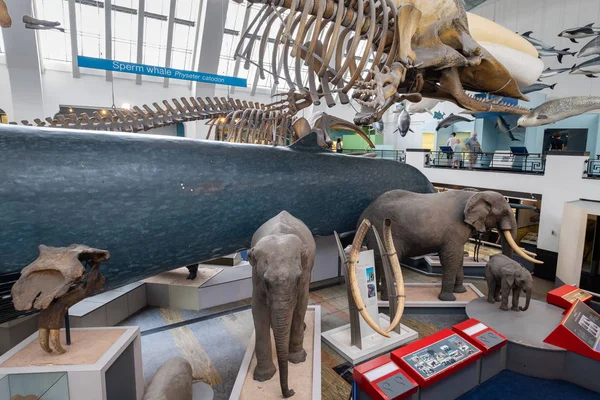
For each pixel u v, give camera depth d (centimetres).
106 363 235
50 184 283
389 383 292
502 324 416
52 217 284
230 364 380
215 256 427
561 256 630
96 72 1541
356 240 354
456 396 339
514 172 843
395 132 1920
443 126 1442
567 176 702
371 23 397
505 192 852
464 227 485
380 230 495
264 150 461
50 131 313
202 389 329
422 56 486
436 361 325
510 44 658
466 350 345
